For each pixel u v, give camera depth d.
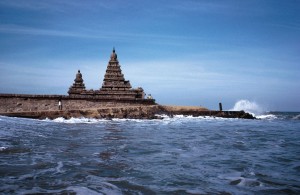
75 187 10.14
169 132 31.98
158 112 67.81
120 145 20.11
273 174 12.73
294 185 11.10
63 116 48.00
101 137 24.53
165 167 13.67
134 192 9.95
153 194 9.80
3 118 37.66
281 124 54.53
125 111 58.62
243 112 81.88
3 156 14.30
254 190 10.45
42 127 30.73
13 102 52.59
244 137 28.03
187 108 77.19
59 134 25.17
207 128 39.88
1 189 9.54
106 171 12.54
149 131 32.47
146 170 12.99
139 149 18.66
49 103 56.03
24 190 9.57
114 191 9.95
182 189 10.39
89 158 15.02
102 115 53.72
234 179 11.82
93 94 70.75
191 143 22.48
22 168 12.23
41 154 15.30
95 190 9.95
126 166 13.61
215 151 18.70
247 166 14.24
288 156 17.17
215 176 12.24
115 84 71.69
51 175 11.46
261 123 57.59
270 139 26.42
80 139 22.52
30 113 44.41
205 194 9.92
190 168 13.60
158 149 18.91
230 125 48.31
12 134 22.50
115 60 73.38
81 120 46.84
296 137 28.52
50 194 9.32
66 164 13.38
